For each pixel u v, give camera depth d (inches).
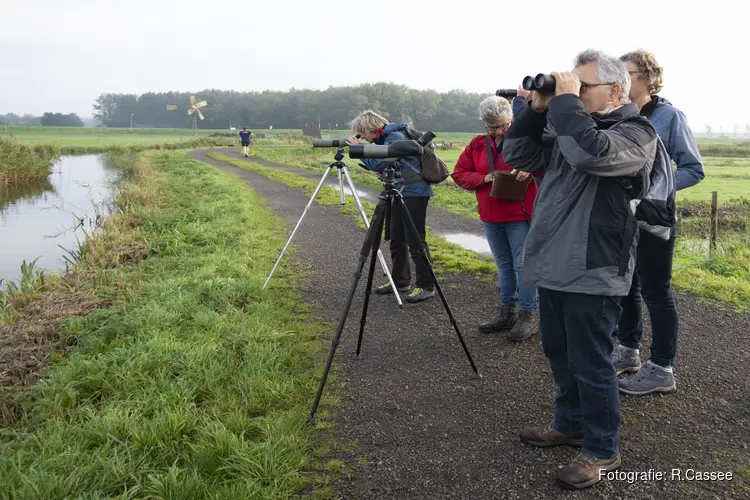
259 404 133.2
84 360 154.7
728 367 151.2
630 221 95.0
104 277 255.9
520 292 176.2
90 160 1382.9
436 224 411.2
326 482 105.9
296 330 185.2
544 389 143.0
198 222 394.3
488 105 165.3
